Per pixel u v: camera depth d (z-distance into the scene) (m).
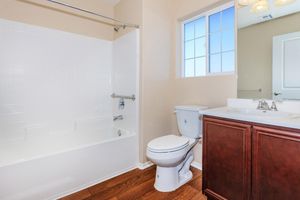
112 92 2.75
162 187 1.71
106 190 1.72
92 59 2.54
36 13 2.09
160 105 2.32
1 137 1.91
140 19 2.13
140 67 2.15
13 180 1.37
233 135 1.34
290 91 1.45
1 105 1.91
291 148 1.05
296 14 1.41
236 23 1.79
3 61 1.90
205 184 1.56
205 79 2.06
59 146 2.26
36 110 2.11
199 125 1.88
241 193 1.30
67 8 2.31
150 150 1.66
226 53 1.97
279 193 1.11
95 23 2.55
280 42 1.50
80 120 2.44
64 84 2.31
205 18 2.15
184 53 2.47
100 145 1.85
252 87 1.67
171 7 2.39
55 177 1.57
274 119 1.13
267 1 1.58
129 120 2.34
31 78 2.07
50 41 2.19
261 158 1.19
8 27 1.92
